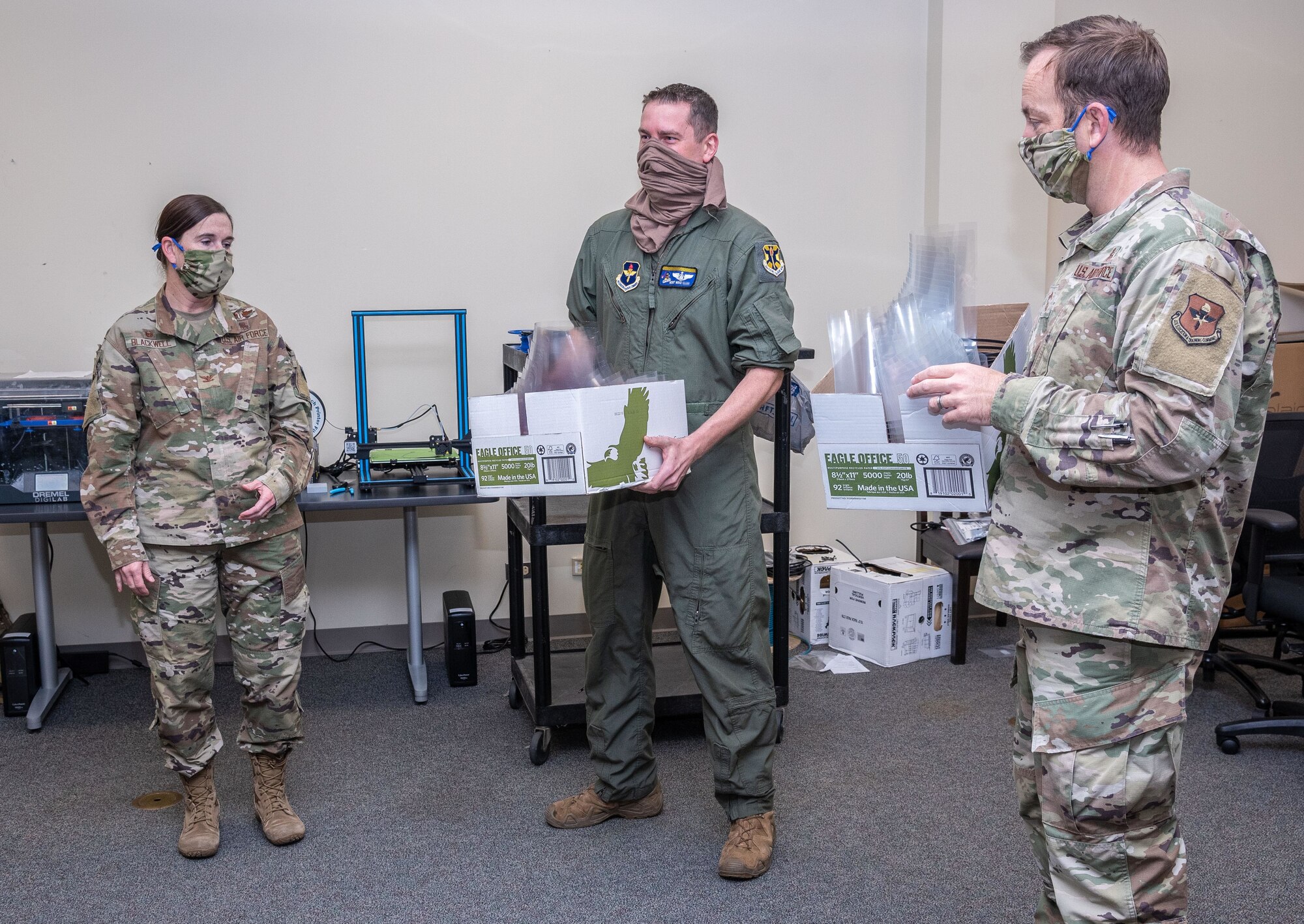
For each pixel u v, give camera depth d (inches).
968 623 150.9
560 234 144.4
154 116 131.9
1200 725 117.7
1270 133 164.4
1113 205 51.7
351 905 82.2
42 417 115.2
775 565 111.7
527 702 113.7
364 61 136.3
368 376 141.2
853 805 98.2
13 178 129.5
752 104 148.8
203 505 83.7
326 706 125.3
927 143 154.6
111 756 111.3
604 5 142.0
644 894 83.3
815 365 156.1
